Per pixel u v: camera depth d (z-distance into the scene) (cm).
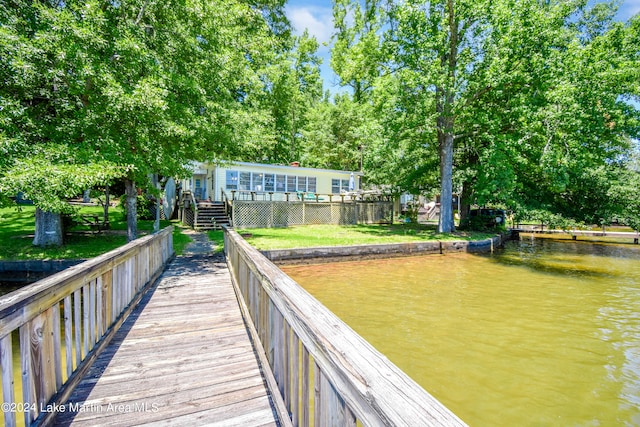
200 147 796
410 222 2084
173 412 204
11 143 443
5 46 448
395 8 1277
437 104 1259
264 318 246
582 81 955
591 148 1129
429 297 610
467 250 1178
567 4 1134
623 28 1148
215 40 721
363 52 1454
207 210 1467
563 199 1336
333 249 943
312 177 1870
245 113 834
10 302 152
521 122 1124
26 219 1198
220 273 621
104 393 223
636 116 1052
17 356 343
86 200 2017
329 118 2562
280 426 191
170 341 313
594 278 789
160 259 610
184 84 627
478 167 1330
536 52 1067
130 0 614
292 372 159
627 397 302
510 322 485
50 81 557
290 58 2283
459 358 373
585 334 443
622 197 1184
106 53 554
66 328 219
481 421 268
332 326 121
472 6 1111
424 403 67
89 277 259
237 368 263
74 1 541
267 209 1518
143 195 1648
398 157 1466
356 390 85
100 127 569
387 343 411
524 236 1875
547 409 284
